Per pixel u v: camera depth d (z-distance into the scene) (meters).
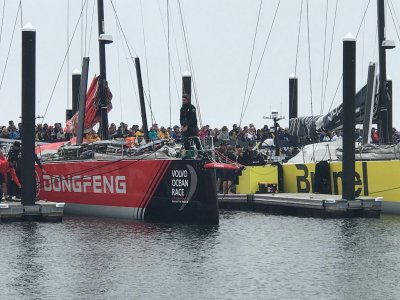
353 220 48.16
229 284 32.22
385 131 55.25
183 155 45.53
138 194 47.16
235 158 57.59
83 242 40.16
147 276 33.31
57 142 55.69
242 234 43.12
